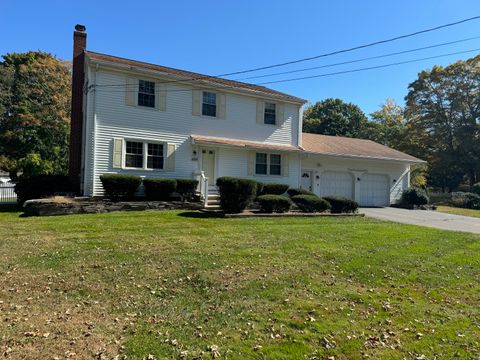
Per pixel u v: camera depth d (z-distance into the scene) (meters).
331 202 15.31
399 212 18.89
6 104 28.64
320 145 21.38
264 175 18.12
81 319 4.44
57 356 3.56
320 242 9.09
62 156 27.92
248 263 6.98
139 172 15.25
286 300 5.21
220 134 17.23
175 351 3.73
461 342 4.12
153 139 15.57
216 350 3.77
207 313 4.73
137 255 7.25
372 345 4.00
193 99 16.59
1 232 9.14
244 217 12.85
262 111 18.47
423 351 3.90
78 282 5.70
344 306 5.10
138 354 3.65
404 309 5.07
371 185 22.03
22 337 3.92
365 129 42.81
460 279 6.55
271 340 4.03
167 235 9.25
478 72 31.70
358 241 9.43
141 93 15.43
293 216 13.66
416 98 35.34
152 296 5.27
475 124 31.98
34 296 5.11
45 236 8.73
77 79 16.91
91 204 13.01
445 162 33.56
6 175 38.66
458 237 10.77
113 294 5.29
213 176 16.95
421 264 7.42
